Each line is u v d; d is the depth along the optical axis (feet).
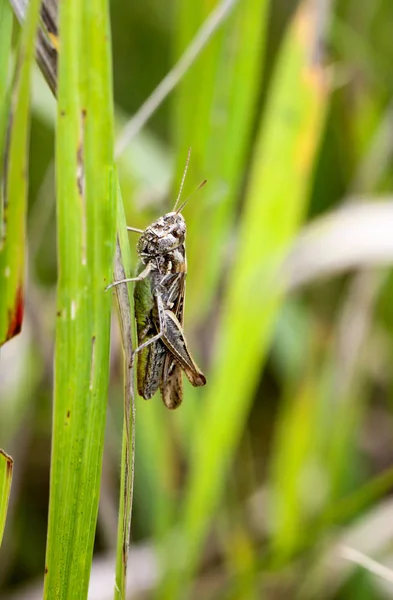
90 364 0.44
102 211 0.44
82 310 0.44
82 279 0.44
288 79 0.56
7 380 0.60
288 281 0.57
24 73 0.43
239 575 0.57
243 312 0.56
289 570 0.60
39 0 0.43
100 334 0.44
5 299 0.44
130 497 0.45
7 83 0.44
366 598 0.58
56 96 0.44
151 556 0.60
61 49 0.43
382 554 0.58
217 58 0.55
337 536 0.58
